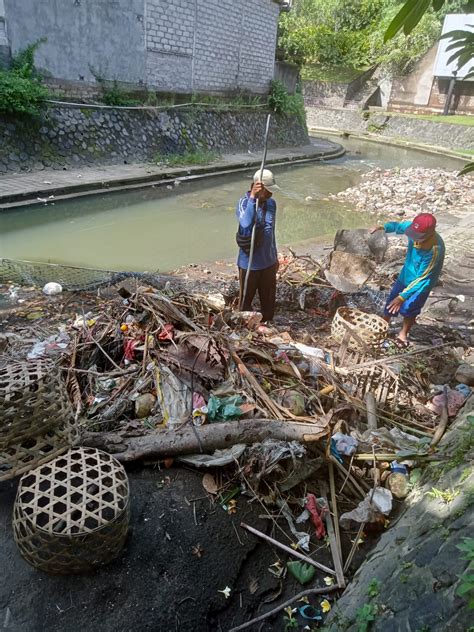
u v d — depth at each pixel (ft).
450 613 5.48
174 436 9.55
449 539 6.52
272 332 14.14
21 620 7.01
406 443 10.00
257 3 58.23
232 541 8.61
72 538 6.97
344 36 107.55
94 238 27.09
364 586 7.15
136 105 45.96
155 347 11.62
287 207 37.42
